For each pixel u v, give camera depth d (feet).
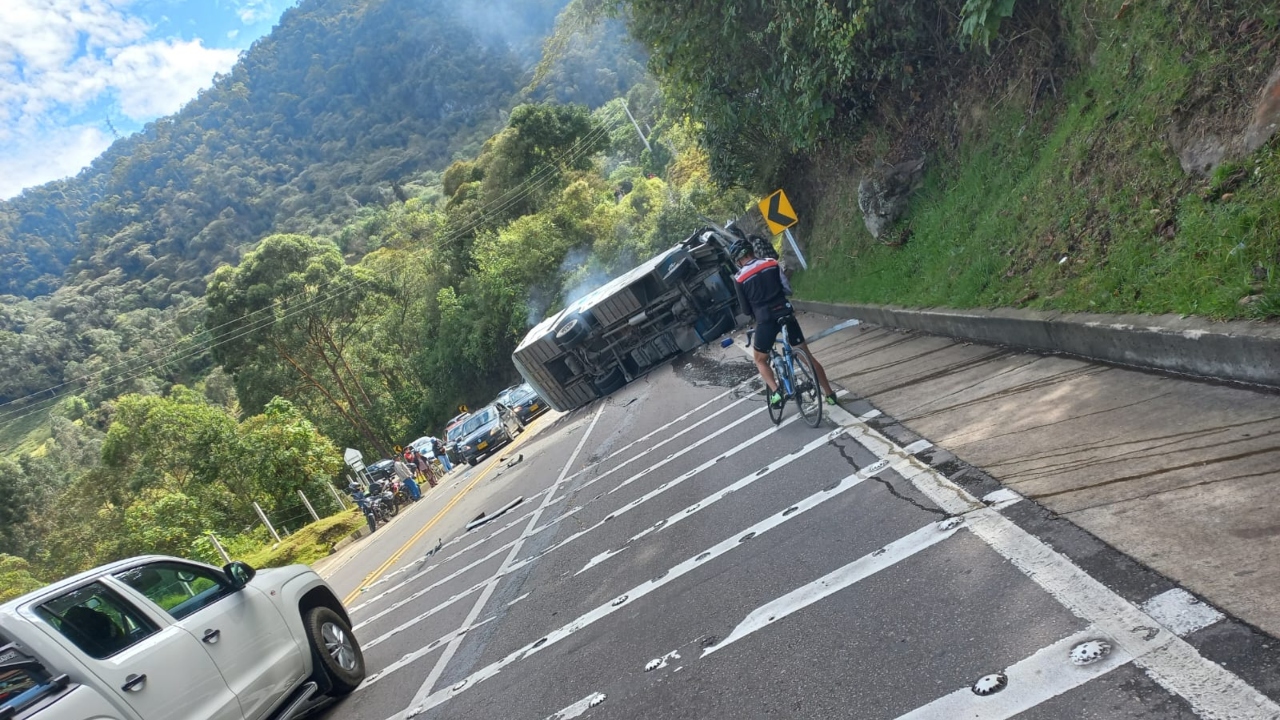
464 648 22.56
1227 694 9.17
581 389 62.75
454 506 56.95
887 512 18.20
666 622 17.63
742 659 14.58
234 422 114.21
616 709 14.79
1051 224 27.99
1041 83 32.76
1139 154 23.65
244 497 106.52
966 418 22.09
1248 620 10.11
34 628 15.61
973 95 39.11
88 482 122.21
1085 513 14.30
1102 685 10.11
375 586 41.50
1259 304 16.24
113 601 17.52
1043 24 30.89
